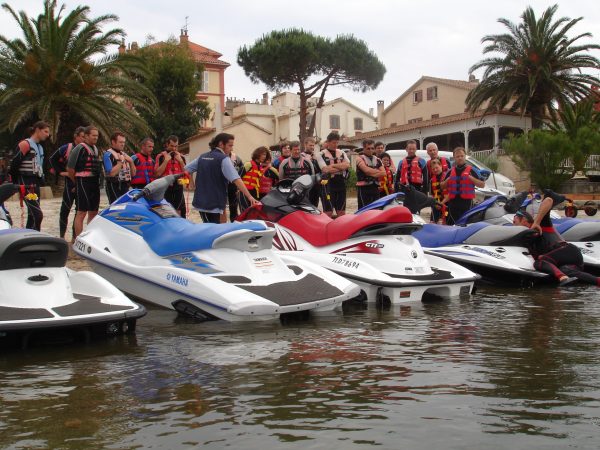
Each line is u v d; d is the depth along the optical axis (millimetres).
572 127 34844
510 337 5426
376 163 12375
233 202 12539
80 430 3242
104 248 7512
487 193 15836
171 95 46875
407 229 8258
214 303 6242
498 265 9086
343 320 6398
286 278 6871
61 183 29859
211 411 3514
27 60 27188
